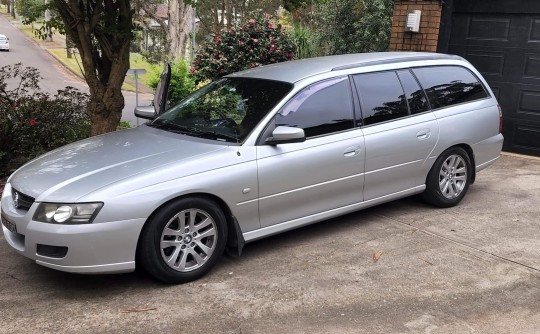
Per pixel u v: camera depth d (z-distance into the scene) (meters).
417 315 3.51
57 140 7.75
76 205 3.54
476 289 3.87
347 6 12.59
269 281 4.01
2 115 7.42
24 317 3.51
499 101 8.44
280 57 9.37
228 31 9.59
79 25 7.14
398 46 9.26
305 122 4.51
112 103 7.59
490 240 4.82
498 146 6.12
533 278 4.05
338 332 3.32
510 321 3.44
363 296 3.77
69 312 3.57
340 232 5.02
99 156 4.15
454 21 8.72
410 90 5.29
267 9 34.75
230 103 4.73
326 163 4.55
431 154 5.38
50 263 3.62
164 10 30.09
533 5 7.84
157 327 3.38
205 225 4.02
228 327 3.38
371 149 4.85
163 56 21.11
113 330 3.35
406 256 4.46
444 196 5.61
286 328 3.37
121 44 7.52
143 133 4.71
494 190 6.43
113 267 3.64
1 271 4.22
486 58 8.48
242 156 4.12
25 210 3.79
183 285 3.96
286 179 4.33
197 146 4.20
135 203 3.63
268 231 4.35
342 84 4.82
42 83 26.70
